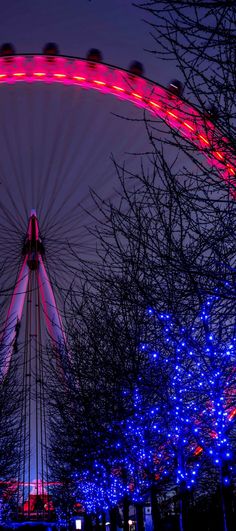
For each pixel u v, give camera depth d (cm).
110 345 2241
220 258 959
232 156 816
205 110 816
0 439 4088
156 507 1998
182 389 1529
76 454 2916
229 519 1347
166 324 1425
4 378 3362
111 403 2302
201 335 1449
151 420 1992
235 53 748
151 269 1212
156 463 2059
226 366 1402
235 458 1429
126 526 2638
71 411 2798
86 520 4972
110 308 2195
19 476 5047
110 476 2756
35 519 6275
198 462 1716
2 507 5031
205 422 1531
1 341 2955
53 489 6431
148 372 1814
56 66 4588
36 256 4969
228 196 883
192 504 2116
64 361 2670
